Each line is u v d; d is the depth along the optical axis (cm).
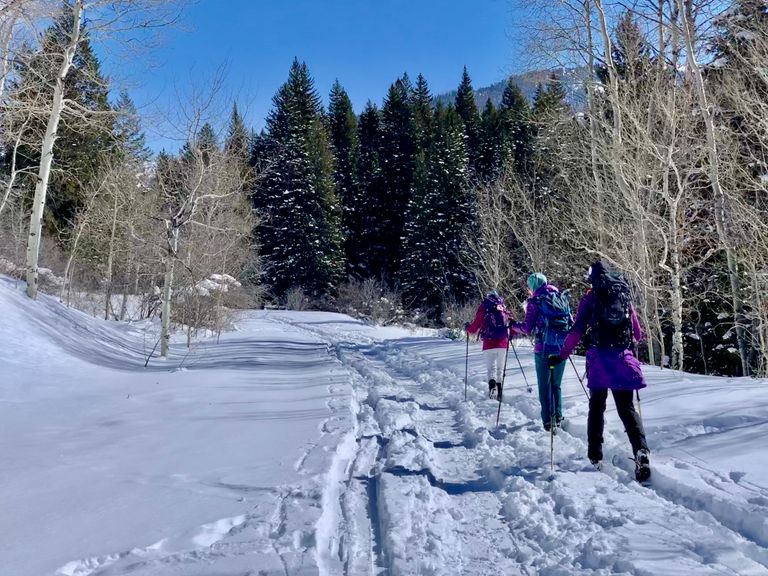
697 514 362
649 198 1344
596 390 473
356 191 5234
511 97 4459
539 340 614
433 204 3991
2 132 1451
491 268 2388
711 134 1129
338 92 5981
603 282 480
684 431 520
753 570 289
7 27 1228
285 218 4438
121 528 348
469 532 370
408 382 1025
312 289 4491
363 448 564
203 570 300
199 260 1834
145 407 727
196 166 1375
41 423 623
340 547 344
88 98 1536
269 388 888
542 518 380
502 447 561
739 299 1198
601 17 1348
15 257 2378
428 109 5797
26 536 336
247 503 391
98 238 2452
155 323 2138
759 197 1344
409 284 4028
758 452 439
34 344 1037
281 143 4544
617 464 482
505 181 2514
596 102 1492
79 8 1320
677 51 1317
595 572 300
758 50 1200
